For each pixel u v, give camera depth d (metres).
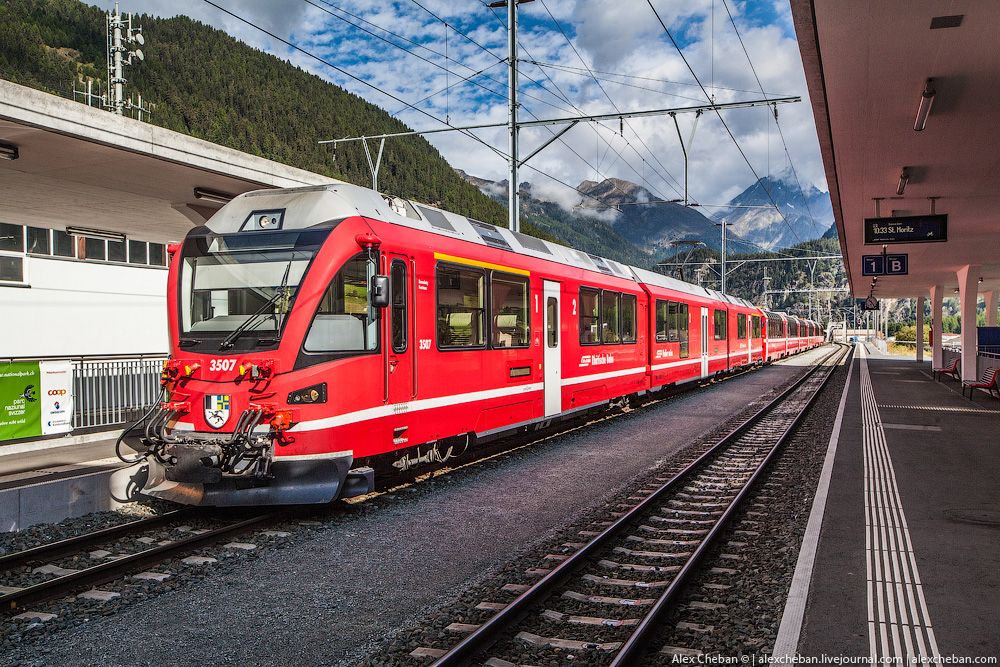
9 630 4.89
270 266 7.75
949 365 30.66
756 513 7.85
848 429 13.91
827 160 11.90
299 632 4.87
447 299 9.53
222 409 7.45
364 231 8.06
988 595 5.15
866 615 4.80
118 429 11.21
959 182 13.22
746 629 4.67
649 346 17.95
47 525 7.37
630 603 5.25
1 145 9.72
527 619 4.97
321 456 7.46
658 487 9.23
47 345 15.46
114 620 5.08
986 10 6.70
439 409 9.30
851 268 28.62
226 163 11.35
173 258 8.26
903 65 8.00
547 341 12.34
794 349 52.25
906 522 7.14
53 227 15.50
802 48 7.59
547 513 7.99
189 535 7.10
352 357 7.82
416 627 4.87
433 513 7.97
